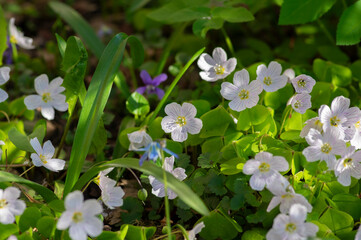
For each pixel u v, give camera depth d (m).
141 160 0.48
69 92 0.54
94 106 0.52
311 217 0.50
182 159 0.53
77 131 0.52
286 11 0.60
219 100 0.58
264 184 0.49
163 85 0.66
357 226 0.52
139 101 0.58
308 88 0.53
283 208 0.49
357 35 0.58
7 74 0.52
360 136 0.52
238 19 0.59
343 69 0.60
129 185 0.57
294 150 0.53
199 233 0.51
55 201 0.50
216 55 0.55
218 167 0.54
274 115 0.56
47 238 0.50
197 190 0.52
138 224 0.53
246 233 0.50
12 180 0.49
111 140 0.62
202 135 0.54
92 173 0.50
